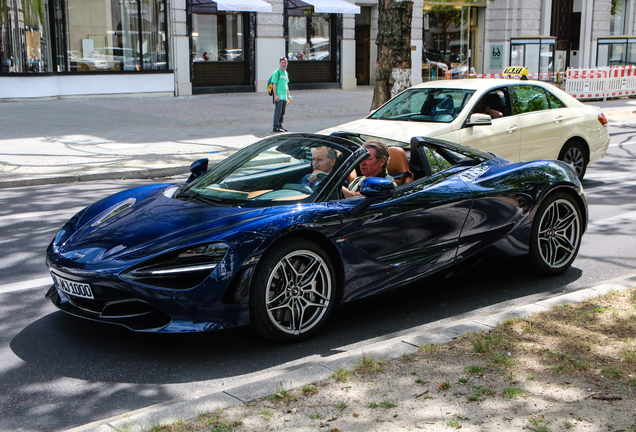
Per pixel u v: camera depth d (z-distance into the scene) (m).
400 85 14.05
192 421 2.80
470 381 3.18
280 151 4.72
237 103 20.28
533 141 8.63
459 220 4.74
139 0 20.89
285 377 3.24
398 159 5.11
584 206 5.43
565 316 4.09
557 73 23.22
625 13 33.81
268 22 23.77
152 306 3.71
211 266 3.66
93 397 3.33
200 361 3.79
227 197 4.34
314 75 25.58
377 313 4.63
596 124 9.43
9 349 3.92
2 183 9.36
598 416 2.82
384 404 2.95
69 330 4.22
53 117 16.03
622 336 3.75
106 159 11.23
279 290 3.92
